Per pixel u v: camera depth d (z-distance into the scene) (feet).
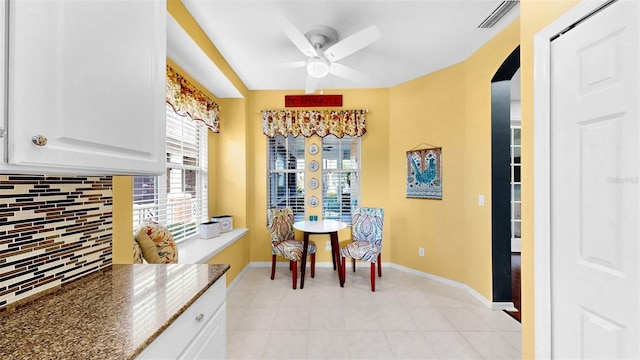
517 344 6.59
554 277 3.88
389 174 12.15
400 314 8.00
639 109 2.85
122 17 2.98
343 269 10.33
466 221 9.53
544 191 3.98
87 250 4.03
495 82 8.34
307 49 6.75
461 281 9.77
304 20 6.96
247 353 6.23
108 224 4.43
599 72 3.25
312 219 11.73
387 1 6.31
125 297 3.32
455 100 9.84
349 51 6.71
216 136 11.71
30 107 2.03
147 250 5.94
